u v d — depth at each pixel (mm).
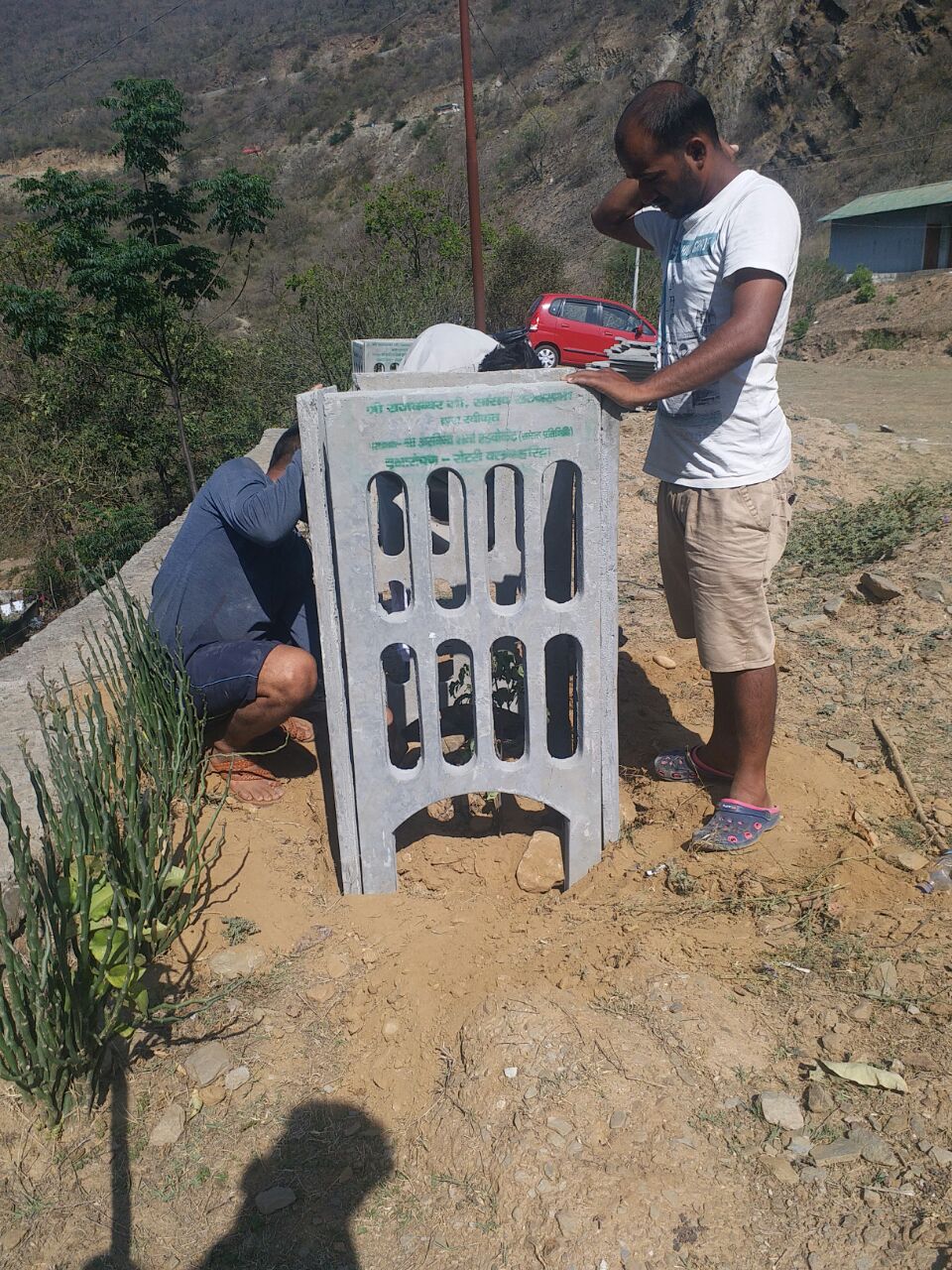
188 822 2787
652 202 2898
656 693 4125
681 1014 2324
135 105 13914
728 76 51062
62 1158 2121
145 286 13977
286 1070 2346
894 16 44969
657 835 3162
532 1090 2146
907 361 22562
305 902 2918
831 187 43531
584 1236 1847
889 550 5520
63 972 2141
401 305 17297
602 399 2645
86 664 2967
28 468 15438
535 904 3002
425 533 2674
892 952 2502
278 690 3234
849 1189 1896
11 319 15477
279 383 17422
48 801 2453
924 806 3205
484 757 2910
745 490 2820
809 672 4309
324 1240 1954
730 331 2576
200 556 3316
